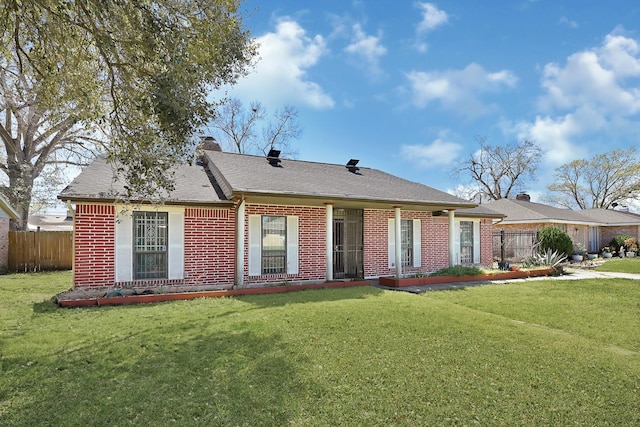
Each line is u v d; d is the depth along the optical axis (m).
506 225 23.95
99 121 6.62
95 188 9.55
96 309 7.75
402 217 14.85
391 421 3.47
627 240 27.75
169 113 5.30
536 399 3.94
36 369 4.47
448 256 15.62
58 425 3.31
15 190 17.89
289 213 12.31
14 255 16.16
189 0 5.64
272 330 6.06
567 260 21.92
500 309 8.48
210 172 13.20
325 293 9.91
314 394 3.95
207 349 5.18
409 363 4.82
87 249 9.31
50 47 6.12
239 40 6.23
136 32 5.30
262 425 3.37
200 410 3.59
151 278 10.05
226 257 10.98
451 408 3.72
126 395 3.85
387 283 12.37
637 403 3.89
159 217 10.18
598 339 6.30
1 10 5.45
